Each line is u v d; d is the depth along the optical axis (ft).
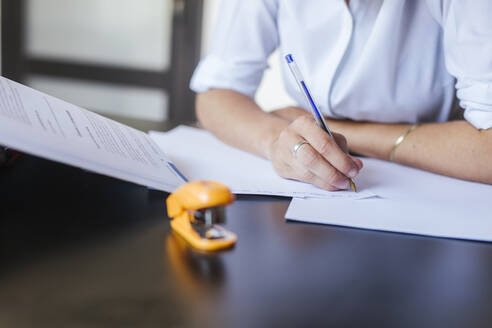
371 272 1.38
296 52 2.98
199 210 1.52
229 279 1.28
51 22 11.48
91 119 2.09
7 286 1.16
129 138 2.12
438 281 1.35
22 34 11.59
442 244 1.63
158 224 1.61
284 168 2.23
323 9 2.82
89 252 1.37
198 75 3.25
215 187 1.45
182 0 10.48
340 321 1.11
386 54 2.68
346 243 1.59
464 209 1.98
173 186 1.79
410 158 2.54
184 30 10.65
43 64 11.72
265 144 2.54
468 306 1.22
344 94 2.84
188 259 1.38
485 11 2.40
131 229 1.55
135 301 1.14
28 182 1.92
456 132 2.47
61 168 2.11
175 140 2.82
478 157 2.33
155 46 10.96
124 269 1.29
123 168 1.70
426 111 2.92
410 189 2.21
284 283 1.28
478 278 1.38
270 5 3.08
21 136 1.50
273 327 1.07
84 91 11.68
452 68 2.58
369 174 2.41
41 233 1.47
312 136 2.12
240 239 1.55
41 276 1.22
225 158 2.52
